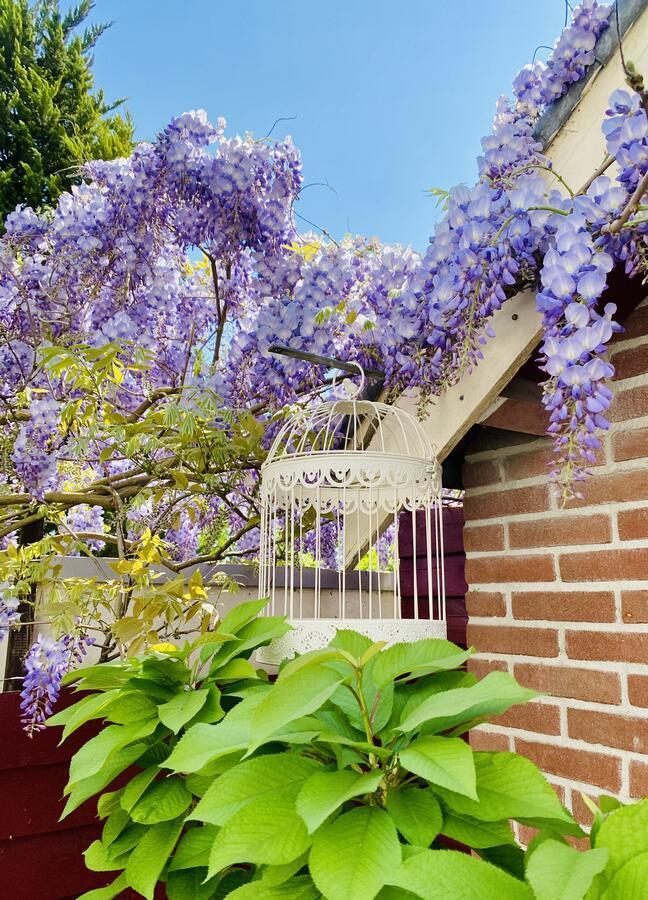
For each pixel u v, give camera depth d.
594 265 0.94
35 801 1.38
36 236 2.14
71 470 2.28
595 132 1.11
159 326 2.34
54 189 7.64
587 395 0.91
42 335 2.00
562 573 1.46
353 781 0.69
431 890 0.53
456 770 0.61
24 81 8.16
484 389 1.27
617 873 0.53
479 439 1.72
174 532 2.37
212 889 0.89
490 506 1.66
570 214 0.98
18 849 1.36
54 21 9.03
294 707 0.71
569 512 1.46
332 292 1.79
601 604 1.37
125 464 2.32
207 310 2.43
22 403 1.95
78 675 1.10
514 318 1.21
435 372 1.32
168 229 2.27
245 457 1.81
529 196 1.07
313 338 1.75
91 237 2.12
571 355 0.92
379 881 0.56
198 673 1.13
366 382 1.59
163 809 0.90
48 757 1.39
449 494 2.02
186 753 0.80
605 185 1.00
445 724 0.81
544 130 1.18
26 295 2.02
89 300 2.20
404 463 1.21
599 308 1.36
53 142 8.20
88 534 1.87
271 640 1.18
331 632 1.11
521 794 0.68
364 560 2.51
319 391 1.79
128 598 1.57
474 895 0.53
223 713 0.99
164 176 2.18
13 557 1.50
